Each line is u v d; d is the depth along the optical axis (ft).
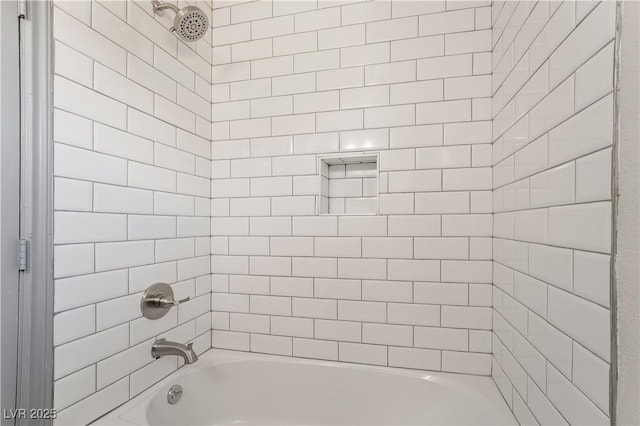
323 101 4.51
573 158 1.90
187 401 4.14
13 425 2.40
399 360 4.22
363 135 4.36
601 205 1.62
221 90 4.93
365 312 4.33
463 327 4.02
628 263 1.43
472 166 4.00
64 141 2.69
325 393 4.33
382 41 4.31
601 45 1.62
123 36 3.33
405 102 4.22
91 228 2.95
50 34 2.57
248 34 4.82
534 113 2.52
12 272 2.39
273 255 4.67
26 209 2.44
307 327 4.53
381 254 4.28
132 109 3.44
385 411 4.11
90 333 2.94
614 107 1.52
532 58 2.56
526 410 2.72
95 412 3.00
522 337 2.82
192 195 4.48
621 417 1.47
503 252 3.44
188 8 3.53
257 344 4.72
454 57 4.07
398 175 4.24
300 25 4.61
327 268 4.47
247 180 4.79
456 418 3.69
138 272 3.51
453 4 4.08
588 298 1.73
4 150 2.34
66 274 2.71
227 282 4.84
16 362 2.42
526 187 2.70
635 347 1.39
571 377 1.92
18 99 2.42
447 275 4.07
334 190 4.92
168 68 4.02
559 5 2.09
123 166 3.32
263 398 4.47
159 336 3.83
